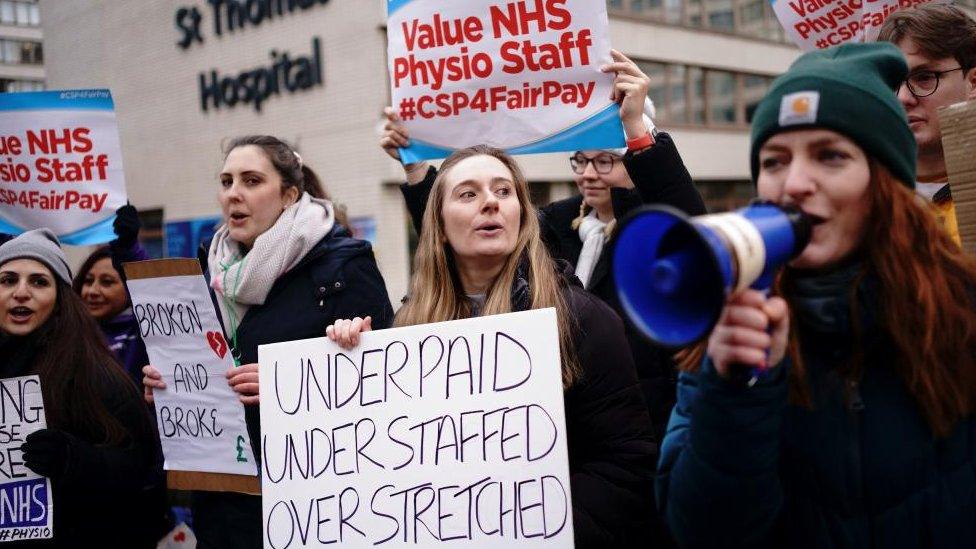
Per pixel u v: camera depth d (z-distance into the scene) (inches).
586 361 72.0
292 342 74.6
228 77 526.3
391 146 103.1
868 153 46.6
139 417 100.7
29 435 94.2
